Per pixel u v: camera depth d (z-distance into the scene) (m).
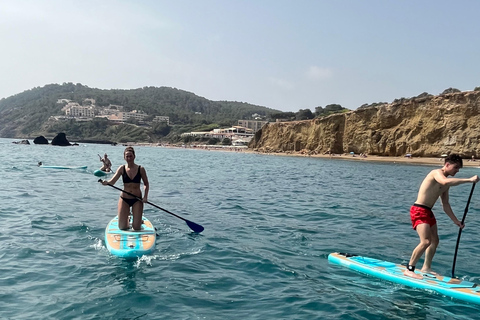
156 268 6.60
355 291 5.88
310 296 5.62
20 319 4.61
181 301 5.30
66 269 6.38
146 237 8.08
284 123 92.00
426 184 6.46
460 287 5.97
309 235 9.29
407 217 12.01
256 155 82.19
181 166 36.75
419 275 6.41
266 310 5.12
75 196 13.97
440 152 54.62
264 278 6.31
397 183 24.73
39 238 8.08
